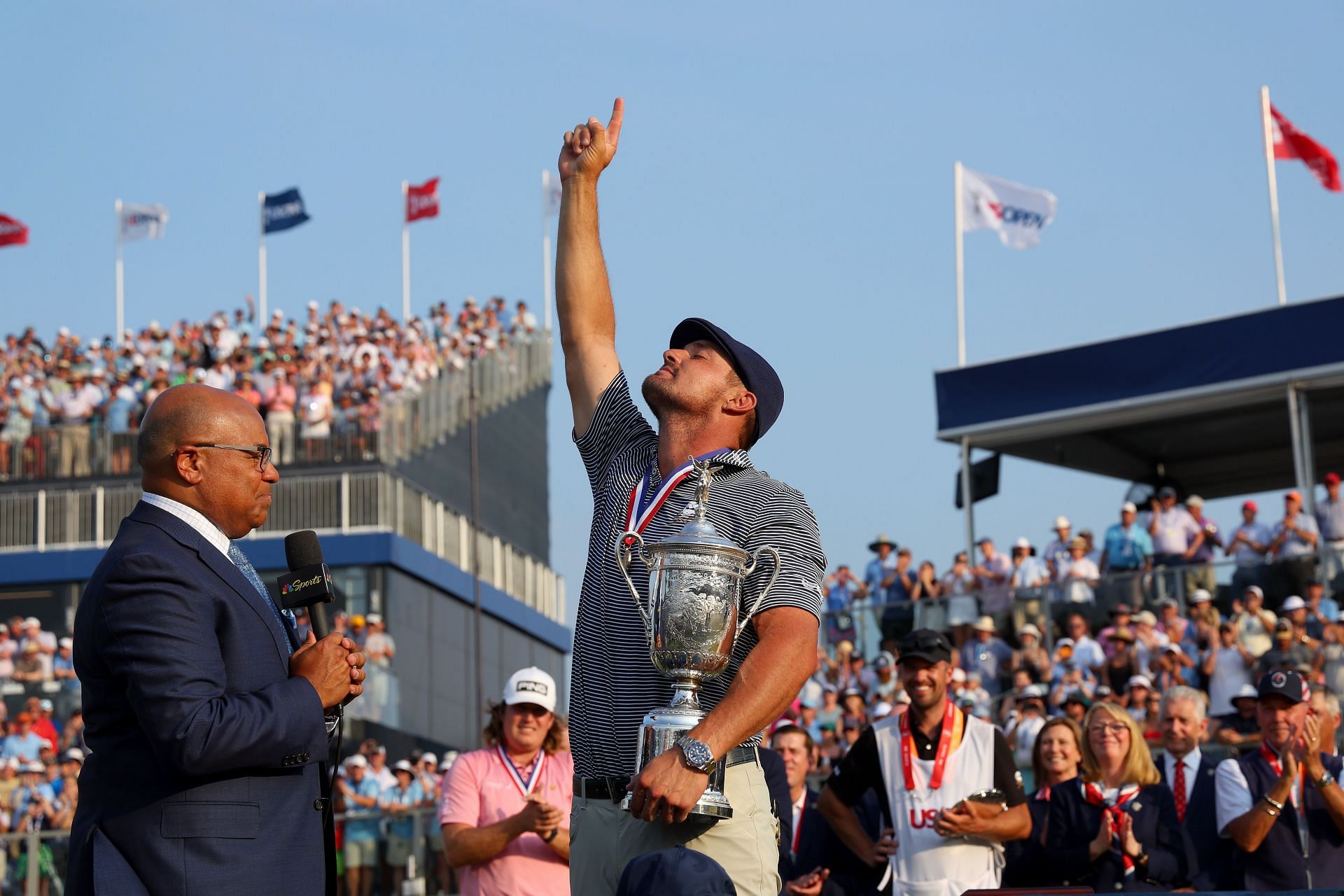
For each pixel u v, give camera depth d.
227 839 3.62
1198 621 13.59
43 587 27.31
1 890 14.87
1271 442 17.47
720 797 3.32
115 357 28.53
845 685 15.09
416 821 13.74
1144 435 17.20
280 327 28.94
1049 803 7.10
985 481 16.84
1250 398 15.11
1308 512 14.56
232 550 3.91
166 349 28.48
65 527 27.44
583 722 3.62
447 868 13.57
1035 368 16.02
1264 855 6.80
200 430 3.85
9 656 22.97
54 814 17.06
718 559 3.35
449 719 29.38
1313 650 12.77
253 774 3.70
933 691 6.98
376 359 28.53
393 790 15.81
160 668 3.55
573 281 4.13
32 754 19.75
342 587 27.39
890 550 16.25
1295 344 14.77
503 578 32.75
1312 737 6.89
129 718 3.68
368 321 29.61
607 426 3.95
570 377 4.11
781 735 8.02
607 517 3.72
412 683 27.95
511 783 7.20
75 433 27.72
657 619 3.34
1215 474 18.34
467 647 30.58
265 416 27.72
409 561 27.91
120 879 3.58
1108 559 14.94
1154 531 14.85
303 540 4.24
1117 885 6.87
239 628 3.75
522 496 34.59
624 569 3.46
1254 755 7.16
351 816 13.83
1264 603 13.54
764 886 3.47
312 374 28.08
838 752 13.35
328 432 27.75
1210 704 13.05
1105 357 15.68
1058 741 7.46
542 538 35.78
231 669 3.72
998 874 6.93
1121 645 13.60
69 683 22.88
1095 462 17.81
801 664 3.35
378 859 13.71
